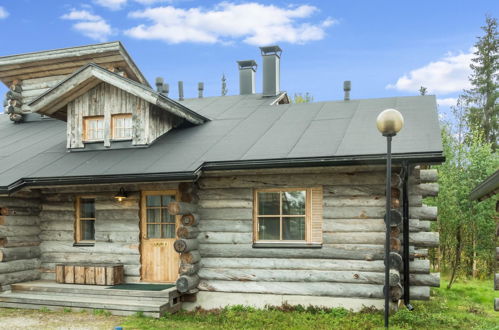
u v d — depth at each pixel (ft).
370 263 28.07
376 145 27.68
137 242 33.63
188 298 30.73
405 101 38.01
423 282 27.61
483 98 95.96
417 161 25.41
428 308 30.25
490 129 91.91
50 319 27.58
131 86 33.71
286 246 29.53
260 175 30.40
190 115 36.91
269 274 29.63
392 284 25.93
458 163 46.42
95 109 36.42
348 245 28.48
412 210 28.14
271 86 47.70
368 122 33.14
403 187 27.55
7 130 47.11
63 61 47.52
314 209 29.63
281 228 30.35
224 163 28.86
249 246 30.19
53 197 35.96
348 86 42.32
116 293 30.04
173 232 33.37
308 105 40.91
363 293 27.94
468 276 50.60
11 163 35.27
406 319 25.36
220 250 30.63
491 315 30.14
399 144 27.14
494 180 20.17
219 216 30.89
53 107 37.47
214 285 30.40
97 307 28.99
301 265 29.19
